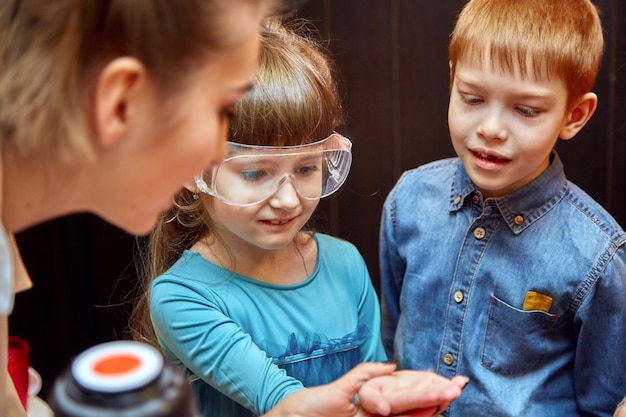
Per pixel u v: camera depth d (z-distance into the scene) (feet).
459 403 3.96
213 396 3.52
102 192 1.96
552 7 3.42
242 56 1.96
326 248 3.87
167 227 3.72
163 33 1.77
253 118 3.16
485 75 3.37
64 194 1.95
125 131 1.84
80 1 1.72
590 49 3.48
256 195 3.17
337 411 2.69
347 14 6.22
